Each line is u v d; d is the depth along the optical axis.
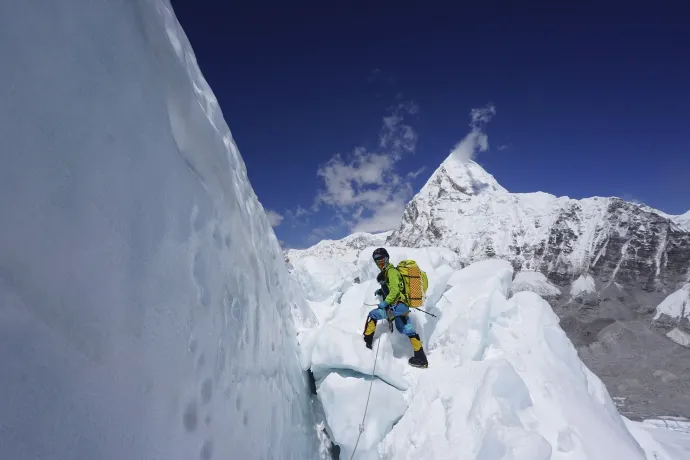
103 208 1.71
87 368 1.58
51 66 1.53
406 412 4.50
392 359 4.99
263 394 3.19
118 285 1.76
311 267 6.77
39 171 1.46
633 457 3.88
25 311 1.38
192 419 2.16
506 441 3.54
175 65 2.34
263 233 4.31
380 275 5.45
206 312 2.43
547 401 4.33
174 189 2.20
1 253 1.33
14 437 1.31
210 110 3.47
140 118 1.97
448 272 6.25
